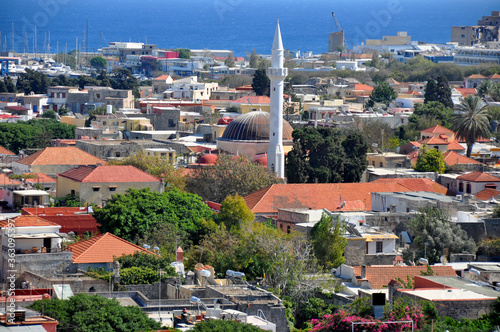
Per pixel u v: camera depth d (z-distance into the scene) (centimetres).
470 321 16675
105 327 16375
